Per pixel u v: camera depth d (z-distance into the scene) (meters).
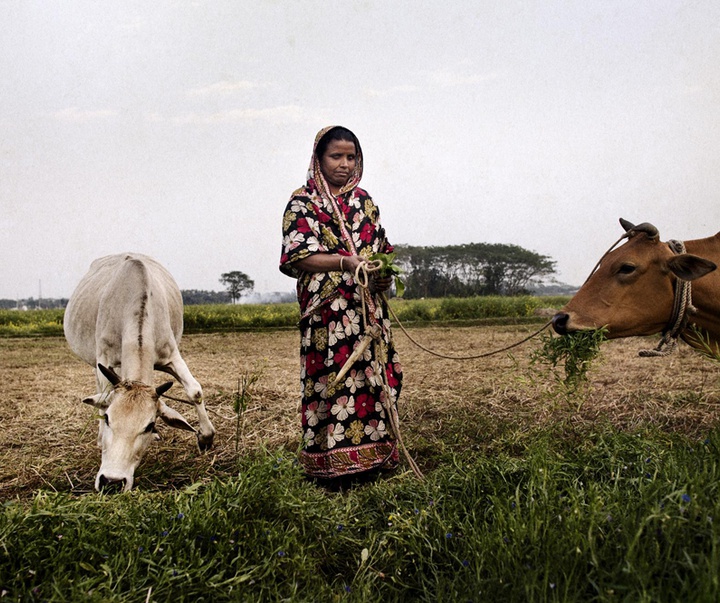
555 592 2.14
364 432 3.86
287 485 3.01
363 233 4.00
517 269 56.66
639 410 5.45
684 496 2.36
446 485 3.26
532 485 2.93
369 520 3.06
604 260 3.88
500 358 9.59
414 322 21.19
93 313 5.09
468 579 2.42
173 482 4.26
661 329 3.91
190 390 4.73
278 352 12.14
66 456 4.82
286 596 2.46
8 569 2.44
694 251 3.97
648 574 2.06
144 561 2.46
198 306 25.48
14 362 11.17
